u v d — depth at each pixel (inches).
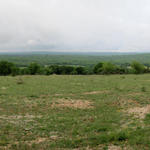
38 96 726.5
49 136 337.1
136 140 305.9
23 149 283.7
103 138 315.3
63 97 720.3
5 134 343.3
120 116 467.2
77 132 354.3
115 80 1334.9
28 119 438.3
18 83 1052.5
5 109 524.4
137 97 725.9
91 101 658.8
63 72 2974.9
